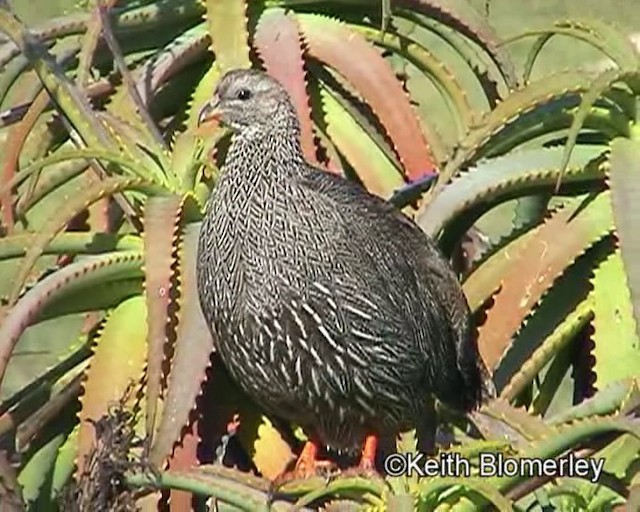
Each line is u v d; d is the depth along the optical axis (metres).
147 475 9.62
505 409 11.04
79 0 14.38
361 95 12.30
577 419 9.69
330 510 9.52
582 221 11.39
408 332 11.09
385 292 11.01
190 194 11.16
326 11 12.68
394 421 11.33
